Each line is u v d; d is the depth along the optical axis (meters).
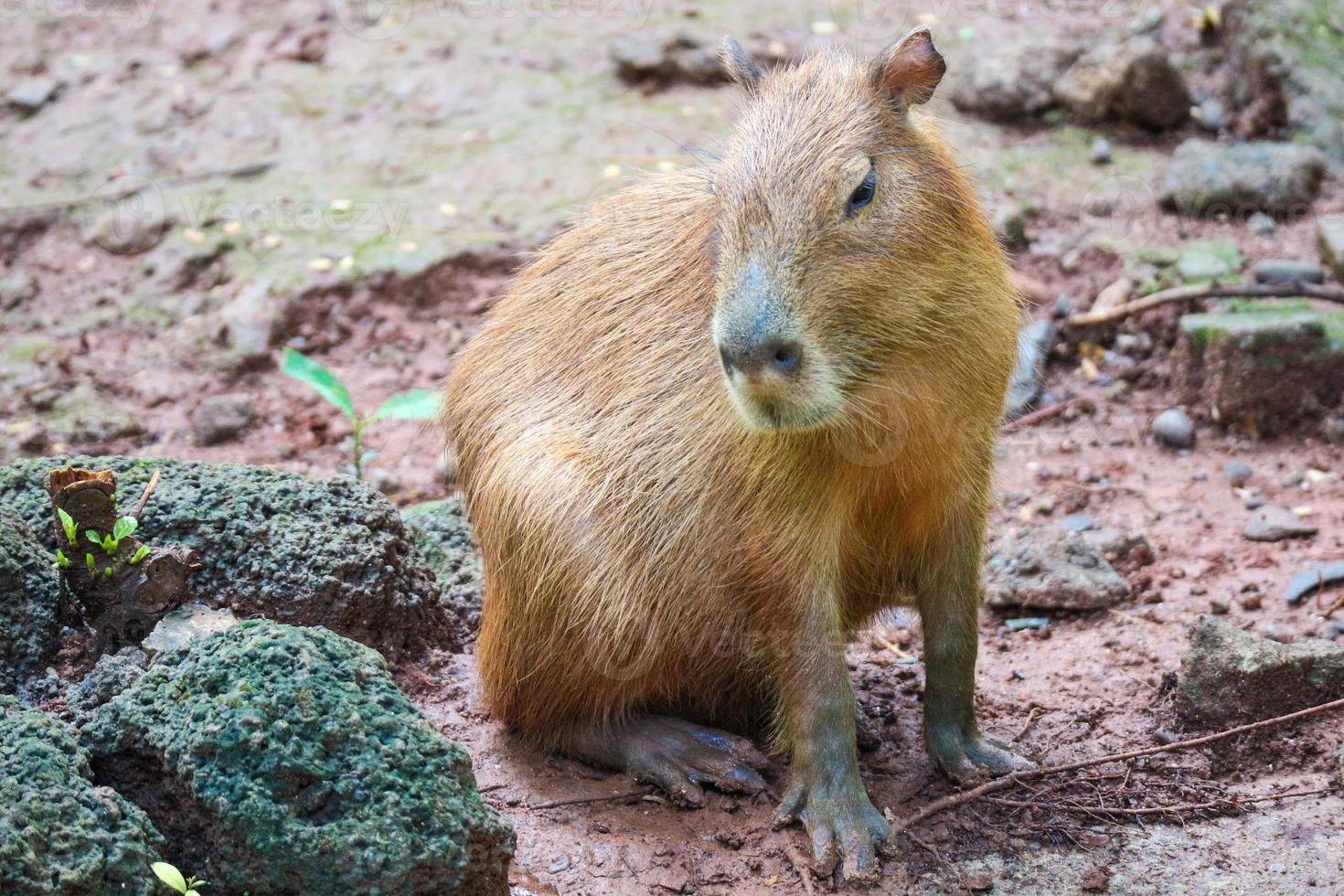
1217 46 14.01
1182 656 7.36
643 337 6.93
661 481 6.74
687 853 6.46
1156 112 13.38
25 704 5.75
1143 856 6.43
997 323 6.51
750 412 5.72
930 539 6.86
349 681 5.62
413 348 11.76
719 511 6.61
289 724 5.37
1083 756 7.16
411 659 7.92
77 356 11.77
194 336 11.91
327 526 7.55
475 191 13.14
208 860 5.43
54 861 4.95
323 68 15.41
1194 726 7.24
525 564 7.00
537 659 7.07
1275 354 10.18
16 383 11.31
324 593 7.36
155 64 15.72
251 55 15.73
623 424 6.89
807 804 6.54
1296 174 12.19
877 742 7.36
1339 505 9.43
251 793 5.28
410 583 7.88
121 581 6.53
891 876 6.33
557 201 12.84
